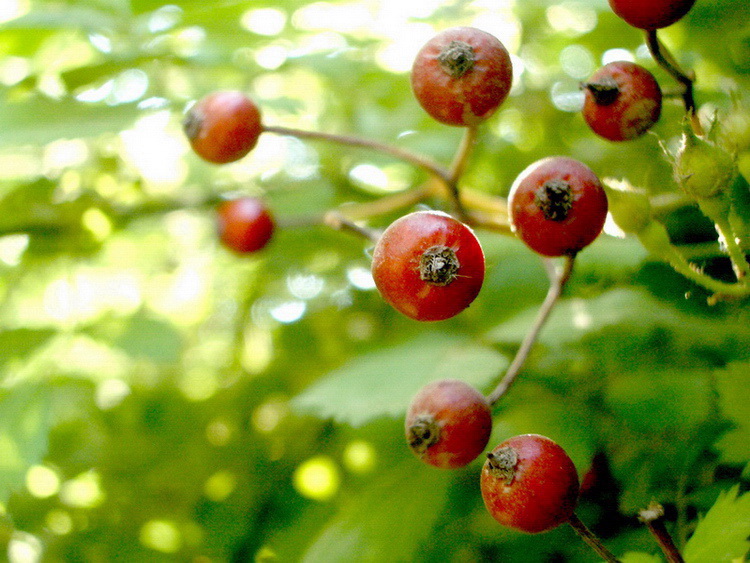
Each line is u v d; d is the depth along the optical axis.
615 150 0.21
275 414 0.24
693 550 0.15
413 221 0.14
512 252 0.20
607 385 0.18
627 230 0.15
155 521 0.22
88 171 0.24
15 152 0.22
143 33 0.21
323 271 0.25
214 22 0.21
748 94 0.19
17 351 0.20
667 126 0.20
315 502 0.20
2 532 0.22
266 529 0.21
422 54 0.15
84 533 0.22
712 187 0.15
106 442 0.23
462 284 0.14
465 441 0.15
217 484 0.22
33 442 0.19
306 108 0.22
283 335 0.25
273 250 0.25
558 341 0.18
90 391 0.22
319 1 0.21
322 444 0.22
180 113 0.21
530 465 0.14
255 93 0.24
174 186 0.26
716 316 0.18
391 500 0.18
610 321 0.18
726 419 0.17
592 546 0.14
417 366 0.18
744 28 0.19
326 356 0.25
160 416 0.24
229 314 0.28
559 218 0.14
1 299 0.22
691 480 0.17
